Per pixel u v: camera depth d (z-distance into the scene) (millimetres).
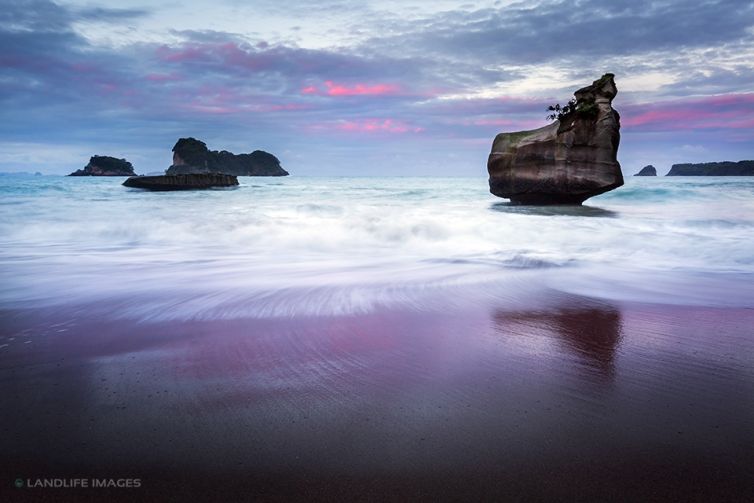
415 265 10828
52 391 4355
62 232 16516
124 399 4184
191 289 8445
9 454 3381
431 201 31562
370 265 10875
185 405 4062
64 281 9164
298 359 5102
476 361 5039
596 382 4508
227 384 4473
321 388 4379
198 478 3078
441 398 4164
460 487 2959
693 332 6039
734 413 3889
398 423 3730
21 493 2941
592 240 14266
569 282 9008
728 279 9258
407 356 5191
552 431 3607
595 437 3523
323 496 2891
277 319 6590
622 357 5160
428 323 6414
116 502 2865
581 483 2996
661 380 4551
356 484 2994
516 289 8438
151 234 16125
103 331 6105
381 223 17375
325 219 18969
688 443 3441
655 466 3172
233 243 14547
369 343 5613
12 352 5363
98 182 70312
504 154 24891
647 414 3873
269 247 13805
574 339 5758
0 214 22594
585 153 22766
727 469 3135
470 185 61812
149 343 5637
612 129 22375
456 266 10672
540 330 6113
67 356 5230
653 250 12508
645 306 7301
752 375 4668
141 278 9445
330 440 3488
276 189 50531
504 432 3594
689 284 8836
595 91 22828
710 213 22219
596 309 7133
